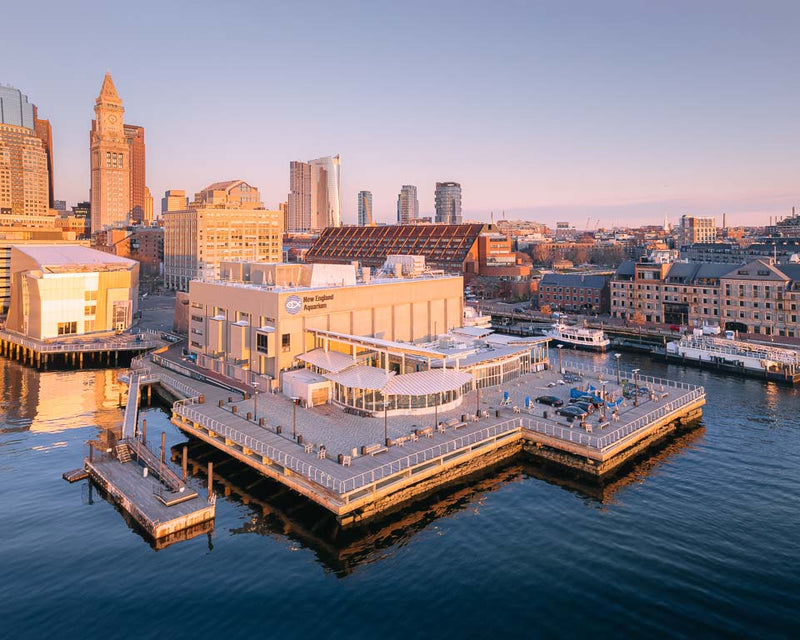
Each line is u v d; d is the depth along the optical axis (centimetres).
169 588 4381
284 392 8344
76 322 13650
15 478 6394
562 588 4350
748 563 4662
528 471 6694
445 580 4488
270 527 5356
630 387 8925
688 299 15888
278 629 3906
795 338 13650
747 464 6744
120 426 8262
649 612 4044
